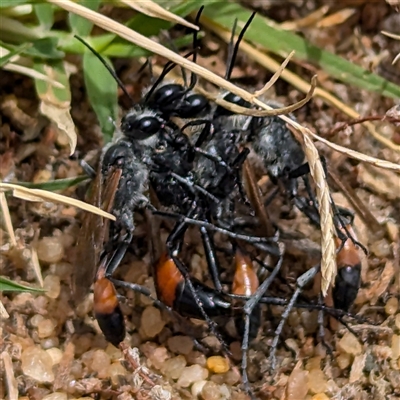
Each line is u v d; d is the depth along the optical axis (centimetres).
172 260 23
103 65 24
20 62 24
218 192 24
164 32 24
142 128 23
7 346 23
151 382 23
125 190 23
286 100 24
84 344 23
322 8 25
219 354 23
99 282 23
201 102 24
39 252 23
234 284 23
